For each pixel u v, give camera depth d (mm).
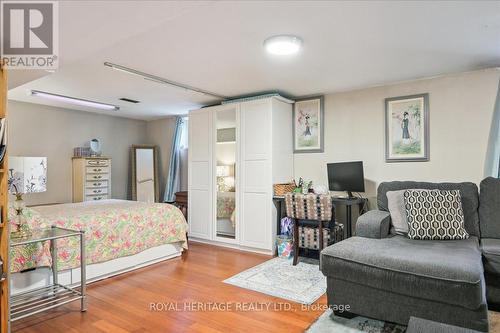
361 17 2098
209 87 3898
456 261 1956
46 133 5023
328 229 3500
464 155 3342
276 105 4113
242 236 4227
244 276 3160
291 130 4430
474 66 3131
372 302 2133
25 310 2293
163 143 6352
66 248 2797
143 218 3506
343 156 4078
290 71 3271
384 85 3801
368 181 3896
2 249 1934
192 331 2111
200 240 4723
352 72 3305
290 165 4383
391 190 3262
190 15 2053
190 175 4840
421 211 2736
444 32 2342
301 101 4391
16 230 2359
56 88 3936
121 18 1764
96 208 3498
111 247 3150
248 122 4195
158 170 6387
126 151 6223
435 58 2898
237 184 4281
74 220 2926
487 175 3197
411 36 2414
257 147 4109
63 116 5246
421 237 2656
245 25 2209
